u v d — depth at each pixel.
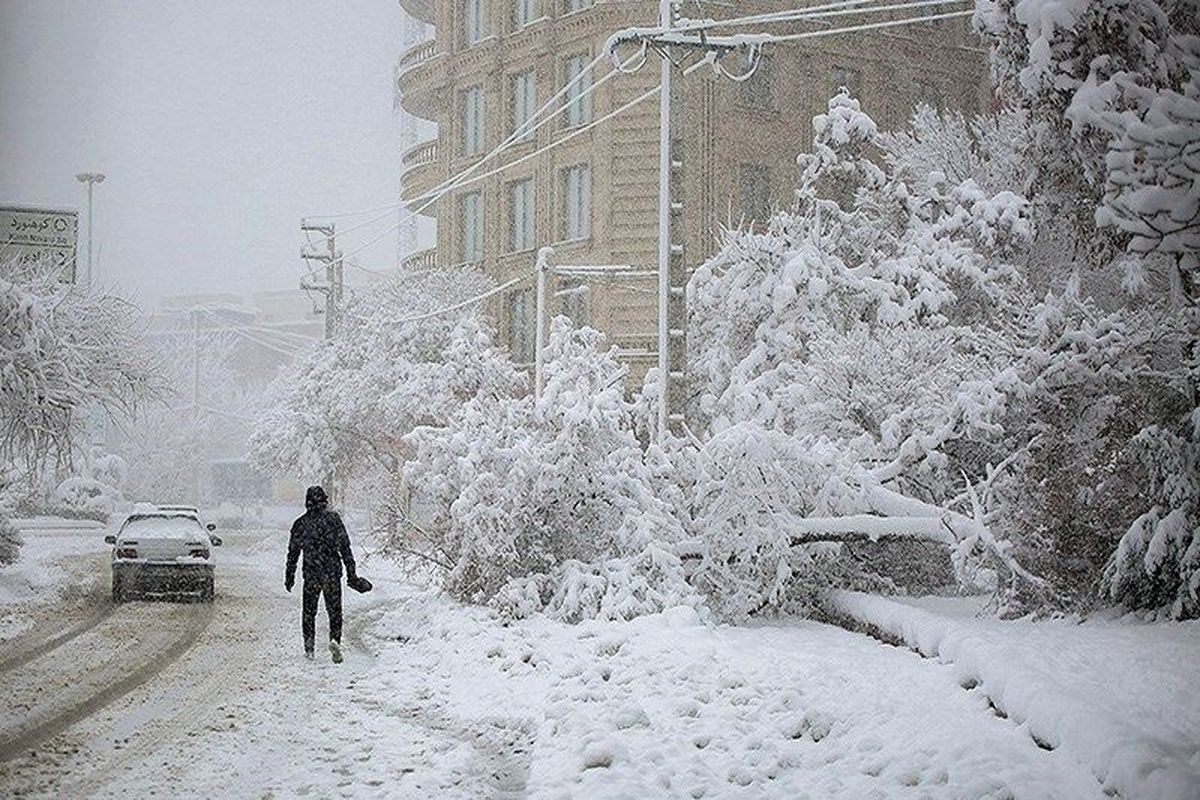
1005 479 16.80
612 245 46.72
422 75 55.62
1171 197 10.23
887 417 20.28
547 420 18.05
